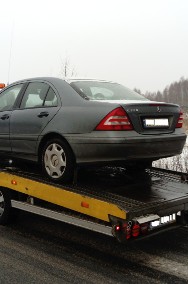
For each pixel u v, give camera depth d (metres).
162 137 4.97
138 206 4.29
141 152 4.82
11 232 5.45
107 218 4.27
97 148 4.80
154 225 4.43
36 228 5.63
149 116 4.95
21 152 5.90
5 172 5.71
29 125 5.68
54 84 5.65
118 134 4.70
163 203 4.50
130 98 5.52
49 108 5.49
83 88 5.45
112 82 6.14
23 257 4.50
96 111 4.89
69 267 4.24
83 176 5.80
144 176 5.96
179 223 4.81
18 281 3.87
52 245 4.93
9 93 6.40
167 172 6.24
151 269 4.25
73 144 5.01
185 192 5.07
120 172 6.17
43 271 4.12
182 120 5.47
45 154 5.42
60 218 4.83
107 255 4.63
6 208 5.65
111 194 4.73
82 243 5.02
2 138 6.21
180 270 4.24
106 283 3.87
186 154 11.17
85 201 4.51
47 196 5.00
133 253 4.71
